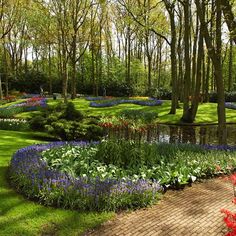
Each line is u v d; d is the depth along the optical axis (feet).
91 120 47.65
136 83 174.70
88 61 177.88
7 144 39.52
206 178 28.96
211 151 34.68
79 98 120.88
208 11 73.46
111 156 28.22
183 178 26.50
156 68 190.49
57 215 19.24
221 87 43.80
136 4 110.83
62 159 28.04
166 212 20.70
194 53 90.17
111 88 157.48
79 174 25.34
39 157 27.94
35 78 166.81
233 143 54.49
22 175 23.58
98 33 143.54
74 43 115.34
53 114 49.01
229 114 88.89
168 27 110.73
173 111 84.07
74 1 110.42
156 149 33.06
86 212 19.76
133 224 18.79
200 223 19.24
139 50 186.70
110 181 22.34
